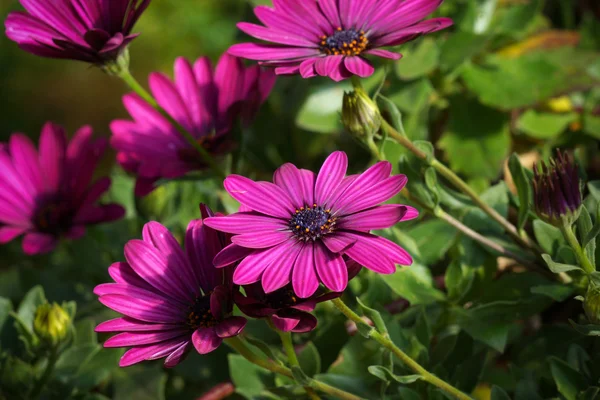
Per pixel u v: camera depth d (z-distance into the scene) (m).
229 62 0.58
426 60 0.60
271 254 0.45
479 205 0.52
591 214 0.53
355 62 0.49
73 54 0.52
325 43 0.50
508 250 0.53
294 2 0.51
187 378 0.58
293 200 0.47
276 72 0.49
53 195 0.60
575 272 0.51
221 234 0.47
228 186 0.46
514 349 0.55
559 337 0.53
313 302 0.45
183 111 0.59
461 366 0.52
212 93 0.59
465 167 0.61
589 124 0.61
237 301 0.45
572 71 0.61
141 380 0.57
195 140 0.57
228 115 0.58
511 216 0.58
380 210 0.45
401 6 0.50
